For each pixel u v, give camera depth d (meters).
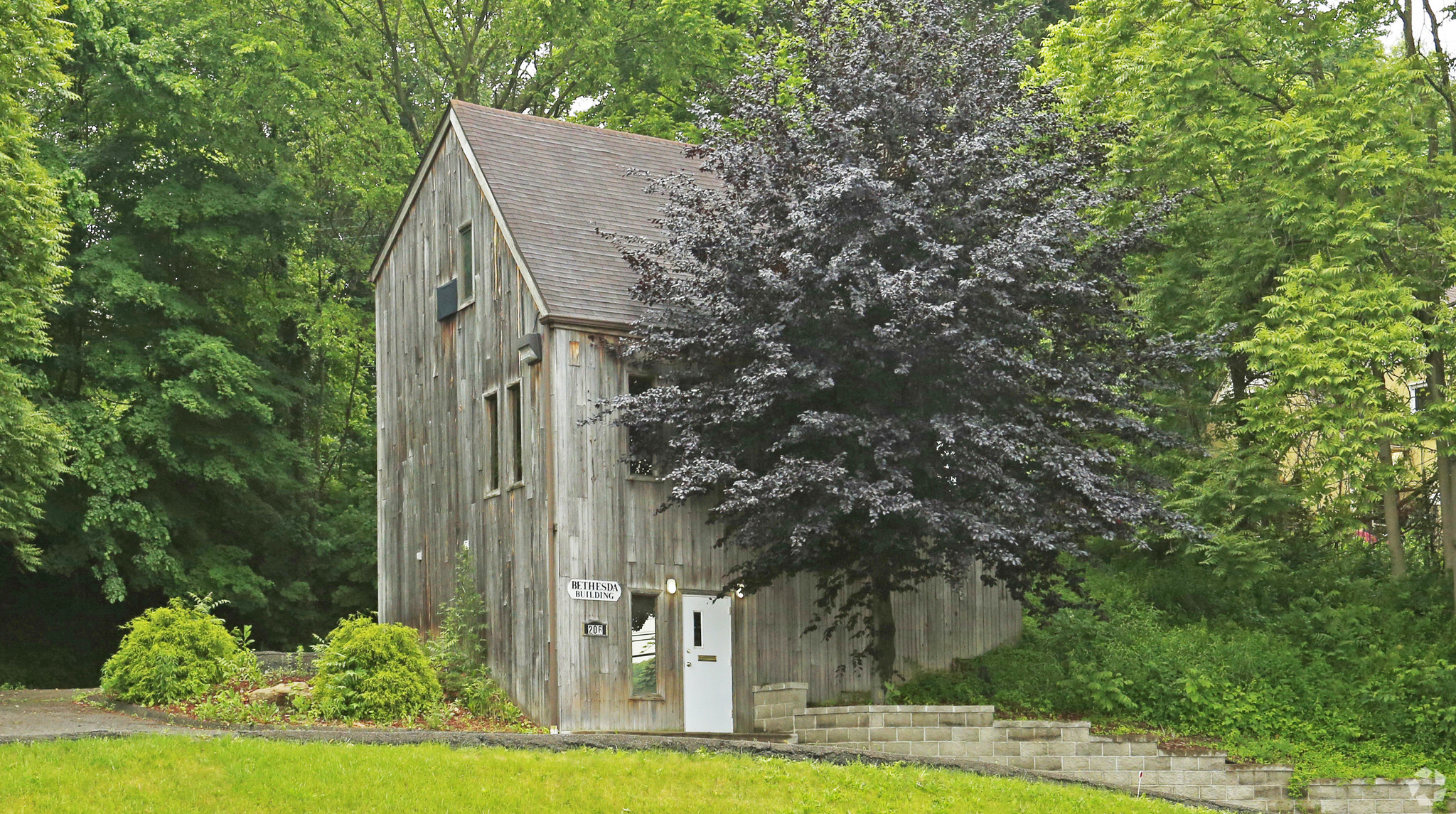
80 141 33.34
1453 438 24.33
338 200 39.34
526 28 37.94
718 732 21.23
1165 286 27.81
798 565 20.47
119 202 33.09
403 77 39.59
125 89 31.23
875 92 19.97
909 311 18.27
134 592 34.50
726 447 19.95
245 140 34.12
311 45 35.47
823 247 19.23
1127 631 24.84
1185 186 27.39
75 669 33.16
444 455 23.42
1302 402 27.42
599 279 21.89
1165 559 28.25
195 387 31.73
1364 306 23.80
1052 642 24.67
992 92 20.84
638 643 20.94
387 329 25.45
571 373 20.92
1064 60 29.67
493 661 21.55
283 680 21.89
